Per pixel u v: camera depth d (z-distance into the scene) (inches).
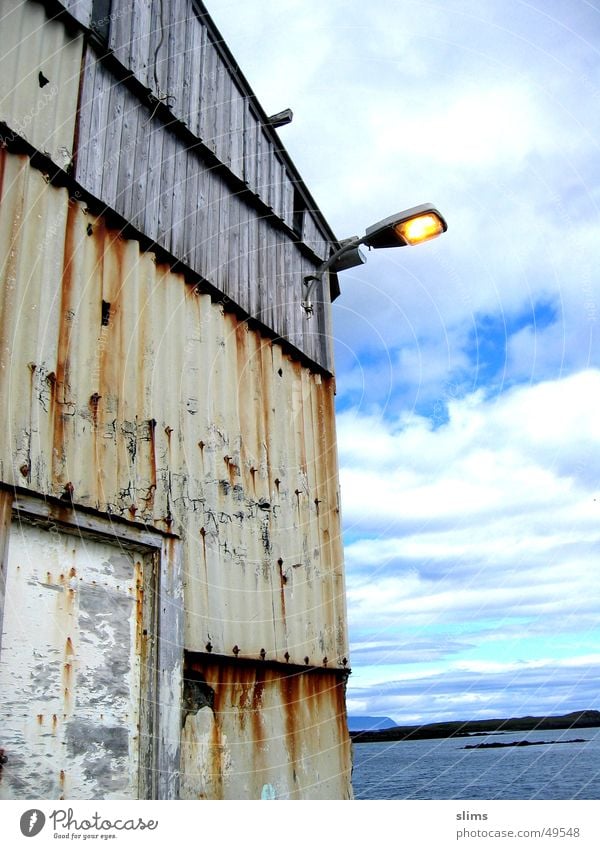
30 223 117.0
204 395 155.3
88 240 130.6
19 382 108.1
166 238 154.6
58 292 120.1
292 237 219.8
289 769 154.1
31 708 100.4
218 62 191.8
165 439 138.7
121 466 125.8
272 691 155.6
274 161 215.6
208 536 145.3
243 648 148.3
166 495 135.2
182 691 126.6
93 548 117.0
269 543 168.1
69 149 130.0
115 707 114.5
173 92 167.2
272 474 176.4
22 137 118.3
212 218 176.4
